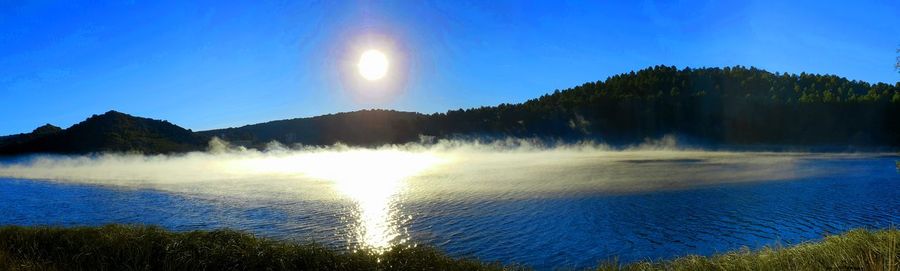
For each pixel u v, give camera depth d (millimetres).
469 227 23328
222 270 11945
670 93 180875
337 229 23609
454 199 32656
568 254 18531
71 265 12258
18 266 11375
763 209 27016
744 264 10445
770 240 20109
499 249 19359
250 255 12469
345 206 30781
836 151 105562
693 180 42688
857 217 24438
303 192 39156
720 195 32781
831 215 25047
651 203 29625
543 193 34875
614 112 161500
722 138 143000
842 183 39250
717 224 23203
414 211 28094
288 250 12883
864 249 9891
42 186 48500
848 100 148000
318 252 13016
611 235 21297
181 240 13391
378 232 22781
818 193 33312
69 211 31016
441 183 43938
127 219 27500
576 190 36406
